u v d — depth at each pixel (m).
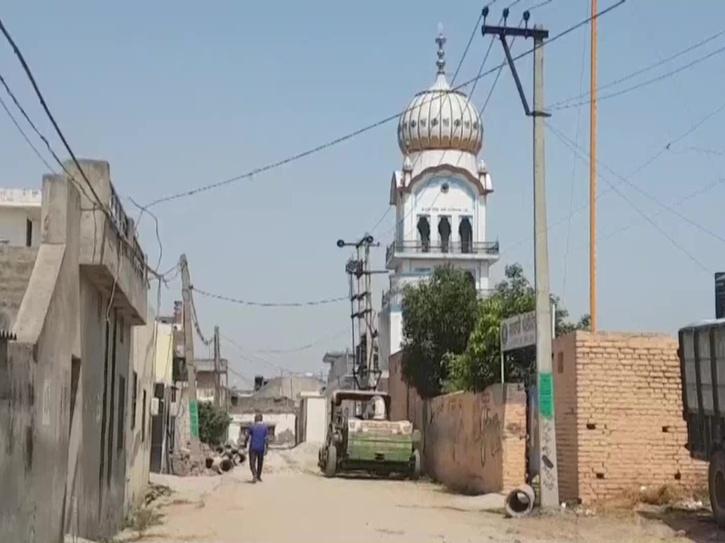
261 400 107.44
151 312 24.92
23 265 12.08
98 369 13.67
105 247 12.17
